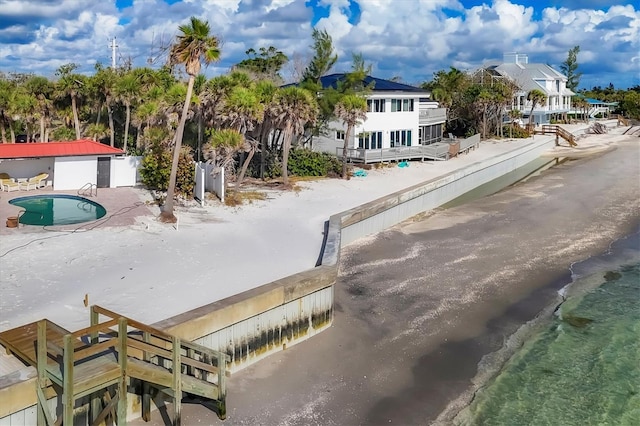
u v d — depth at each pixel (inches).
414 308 815.1
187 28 986.7
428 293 874.1
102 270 763.4
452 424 541.3
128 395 515.8
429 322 768.9
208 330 582.6
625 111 4916.3
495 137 3014.3
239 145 1238.9
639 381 623.8
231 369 620.4
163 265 792.9
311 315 715.4
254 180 1531.7
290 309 685.3
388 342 707.4
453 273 970.1
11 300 648.4
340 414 552.4
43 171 1334.9
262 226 1045.2
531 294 885.8
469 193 1800.0
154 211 1101.1
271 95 1387.8
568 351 693.9
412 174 1726.1
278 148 1679.4
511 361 666.8
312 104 1417.3
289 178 1579.7
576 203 1579.7
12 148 1278.3
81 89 1804.9
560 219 1389.0
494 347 701.9
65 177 1294.3
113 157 1343.5
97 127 1879.9
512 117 3201.3
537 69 3934.5
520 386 611.5
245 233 988.6
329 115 1780.3
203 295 676.7
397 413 557.0
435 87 2965.1
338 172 1678.2
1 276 726.5
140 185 1362.0
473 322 773.3
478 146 2564.0
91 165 1314.0
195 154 1584.6
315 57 1996.8
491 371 642.8
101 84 1800.0
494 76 3329.2
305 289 696.4
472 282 928.9
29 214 1068.5
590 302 858.1
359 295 859.4
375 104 1927.9
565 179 2022.6
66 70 1817.2
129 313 616.1
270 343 664.4
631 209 1497.3
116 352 497.0
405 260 1034.7
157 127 1501.0
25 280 715.4
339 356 669.3
